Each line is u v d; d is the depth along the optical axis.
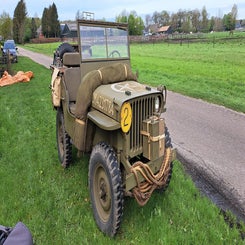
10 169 5.56
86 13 4.74
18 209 4.33
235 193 4.97
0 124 8.26
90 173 4.09
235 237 3.81
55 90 5.56
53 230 3.92
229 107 10.29
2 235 3.18
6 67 20.08
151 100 3.91
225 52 30.23
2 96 12.21
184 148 6.80
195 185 5.21
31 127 8.05
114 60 4.98
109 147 3.81
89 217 4.16
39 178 5.26
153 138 3.73
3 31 67.12
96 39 4.77
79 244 3.67
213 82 14.87
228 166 5.91
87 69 4.73
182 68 20.67
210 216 4.18
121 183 3.64
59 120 5.73
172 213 4.25
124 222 4.03
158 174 3.96
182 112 9.77
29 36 88.75
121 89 3.92
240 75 17.08
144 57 28.92
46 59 31.44
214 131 7.92
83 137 4.29
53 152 6.36
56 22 92.50
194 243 3.68
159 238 3.70
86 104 4.16
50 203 4.45
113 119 3.67
